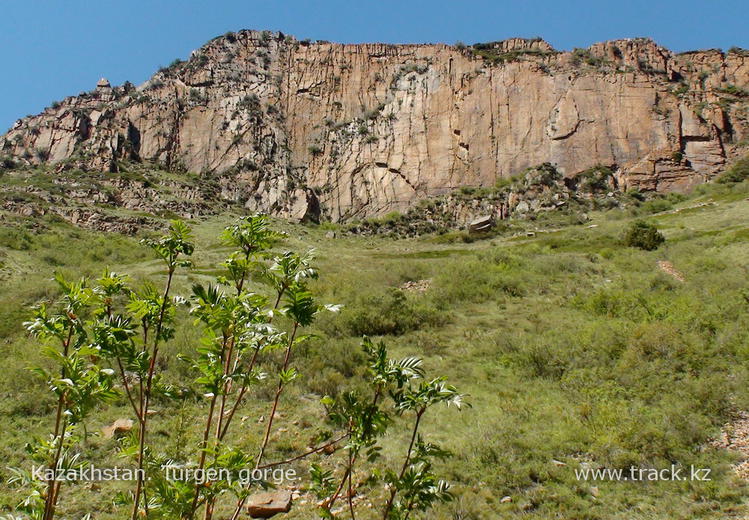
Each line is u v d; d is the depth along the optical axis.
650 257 28.16
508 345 14.93
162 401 10.59
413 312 18.47
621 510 7.59
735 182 67.75
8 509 7.13
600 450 8.98
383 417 4.40
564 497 7.82
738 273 20.69
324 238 64.56
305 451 9.11
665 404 10.62
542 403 11.24
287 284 4.50
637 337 13.98
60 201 59.38
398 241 64.81
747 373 11.52
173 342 13.11
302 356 13.30
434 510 7.31
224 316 4.18
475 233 61.12
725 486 7.95
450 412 10.78
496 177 78.75
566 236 44.72
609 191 72.00
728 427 9.67
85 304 4.13
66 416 3.88
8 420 9.81
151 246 4.30
